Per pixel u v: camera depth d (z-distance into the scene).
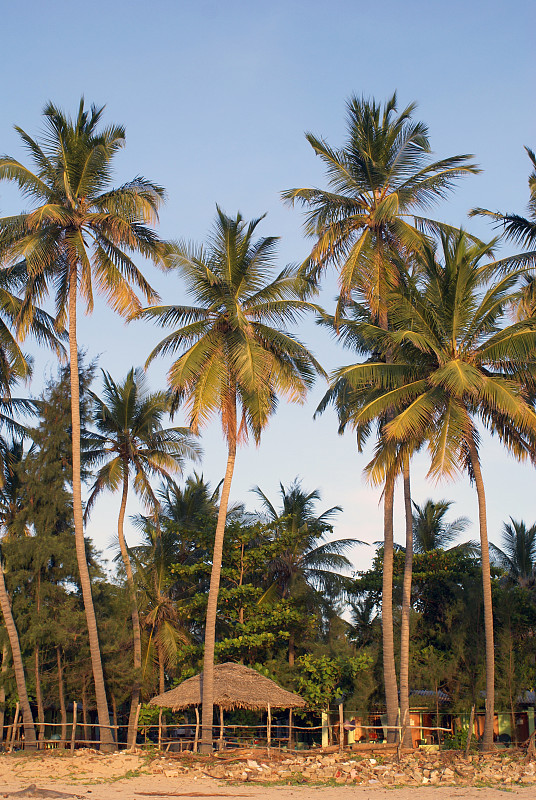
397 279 32.22
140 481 38.94
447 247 29.55
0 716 34.94
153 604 42.16
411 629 39.72
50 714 45.06
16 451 40.53
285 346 31.31
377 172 32.00
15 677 33.72
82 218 32.41
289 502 45.59
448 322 29.19
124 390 38.75
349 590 42.69
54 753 29.23
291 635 40.16
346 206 32.75
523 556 48.94
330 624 42.75
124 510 39.09
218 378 30.36
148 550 46.12
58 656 35.31
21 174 30.89
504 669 36.50
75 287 32.56
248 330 31.06
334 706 38.25
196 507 46.66
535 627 38.69
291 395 31.75
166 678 44.69
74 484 32.03
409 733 30.27
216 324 31.69
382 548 43.00
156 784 23.16
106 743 30.39
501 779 23.19
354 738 37.00
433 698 37.75
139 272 33.44
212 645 29.77
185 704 30.28
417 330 29.50
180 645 41.28
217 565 30.72
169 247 32.50
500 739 40.06
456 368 26.28
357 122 32.56
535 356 28.94
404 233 31.52
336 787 22.53
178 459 39.44
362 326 31.67
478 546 46.22
